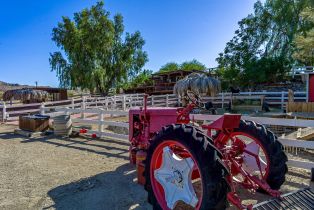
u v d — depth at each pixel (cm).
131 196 384
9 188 419
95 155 620
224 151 349
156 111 448
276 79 2475
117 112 806
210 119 572
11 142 790
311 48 1546
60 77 3347
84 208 349
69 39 3291
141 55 3731
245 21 2708
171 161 315
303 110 1240
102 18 3394
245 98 1786
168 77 3228
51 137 860
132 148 516
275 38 2786
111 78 3612
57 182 443
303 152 620
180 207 329
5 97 1986
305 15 1783
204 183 269
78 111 919
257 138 379
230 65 2688
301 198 304
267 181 368
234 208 326
